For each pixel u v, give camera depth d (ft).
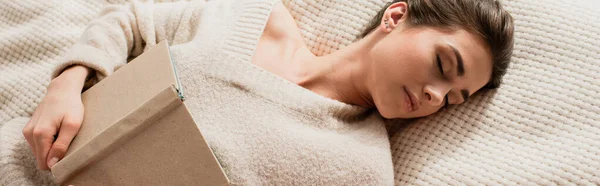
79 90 2.24
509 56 2.55
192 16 2.74
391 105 2.45
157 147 1.68
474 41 2.38
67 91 2.21
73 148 2.00
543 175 2.35
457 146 2.55
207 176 1.69
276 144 2.20
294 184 2.20
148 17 2.70
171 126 1.65
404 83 2.37
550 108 2.52
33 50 2.84
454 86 2.39
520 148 2.48
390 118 2.58
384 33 2.56
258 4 2.66
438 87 2.33
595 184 2.30
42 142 2.04
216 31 2.53
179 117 1.65
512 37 2.52
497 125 2.57
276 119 2.27
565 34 2.67
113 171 1.72
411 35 2.41
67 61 2.33
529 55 2.69
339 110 2.48
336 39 2.91
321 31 2.95
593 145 2.38
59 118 2.08
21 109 2.62
